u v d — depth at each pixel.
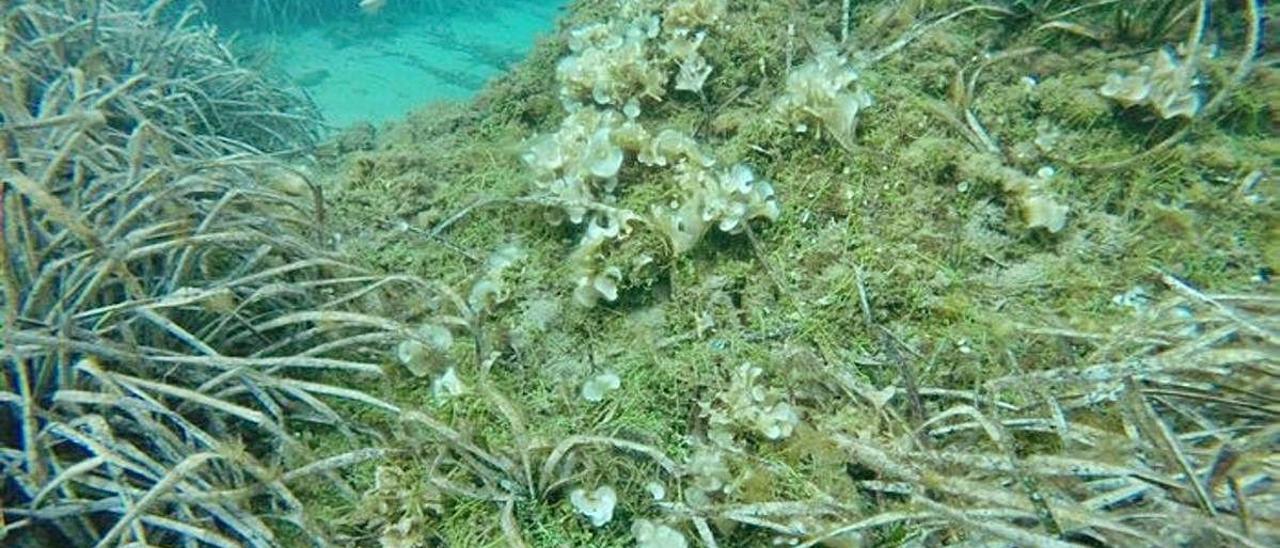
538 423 2.47
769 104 3.33
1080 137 2.89
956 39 3.32
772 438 2.24
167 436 2.10
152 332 2.40
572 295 2.84
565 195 2.96
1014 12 3.36
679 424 2.41
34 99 3.50
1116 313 2.42
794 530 2.04
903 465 2.04
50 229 2.50
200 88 4.71
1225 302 2.23
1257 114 2.78
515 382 2.62
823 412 2.35
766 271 2.72
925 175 2.81
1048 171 2.73
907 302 2.54
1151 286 2.47
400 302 2.91
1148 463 1.90
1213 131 2.77
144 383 2.14
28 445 1.98
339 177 3.77
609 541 2.16
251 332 2.55
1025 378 2.12
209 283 2.59
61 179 2.81
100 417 2.06
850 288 2.59
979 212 2.71
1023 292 2.52
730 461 2.21
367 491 2.29
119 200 2.56
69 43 3.97
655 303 2.78
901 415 2.27
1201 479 1.82
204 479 2.18
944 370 2.37
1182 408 2.00
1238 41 3.02
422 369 2.61
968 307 2.47
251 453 2.37
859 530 1.96
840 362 2.44
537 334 2.76
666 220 2.74
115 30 4.43
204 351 2.28
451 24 8.88
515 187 3.40
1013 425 2.07
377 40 8.36
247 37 8.00
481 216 3.31
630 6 3.89
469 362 2.70
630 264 2.74
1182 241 2.54
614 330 2.73
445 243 3.05
